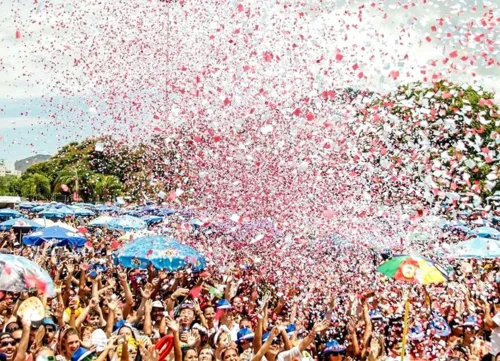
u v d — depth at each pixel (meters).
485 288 13.41
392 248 15.73
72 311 9.62
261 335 8.05
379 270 8.11
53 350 7.57
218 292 11.43
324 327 7.70
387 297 11.96
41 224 25.58
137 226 22.53
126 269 14.30
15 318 7.68
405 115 14.62
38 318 7.46
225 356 7.46
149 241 12.46
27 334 6.86
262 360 7.65
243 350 8.73
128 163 29.11
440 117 14.56
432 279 7.85
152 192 26.25
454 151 14.34
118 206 30.97
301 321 10.14
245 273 14.54
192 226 18.67
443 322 10.29
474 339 9.34
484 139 14.22
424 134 14.23
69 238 18.47
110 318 8.87
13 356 6.75
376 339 8.99
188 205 18.56
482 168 14.39
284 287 13.51
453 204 15.20
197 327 8.61
